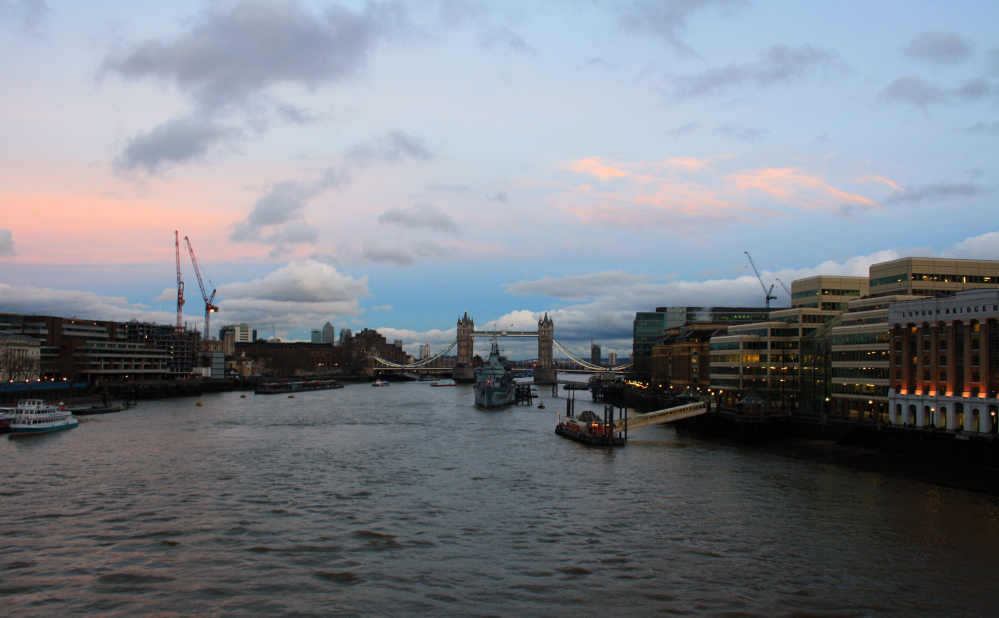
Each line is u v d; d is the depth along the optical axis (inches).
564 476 4212.6
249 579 2406.5
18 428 5920.3
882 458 4616.1
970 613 2190.0
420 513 3275.1
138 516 3152.1
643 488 3868.1
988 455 4126.5
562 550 2748.5
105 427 6599.4
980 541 2896.2
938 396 4653.1
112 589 2308.1
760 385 6924.2
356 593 2297.0
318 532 2940.5
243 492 3661.4
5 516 3129.9
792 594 2325.3
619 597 2289.6
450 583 2394.2
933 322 4736.7
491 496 3641.7
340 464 4576.8
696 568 2559.1
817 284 7175.2
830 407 6102.4
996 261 6299.2
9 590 2289.6
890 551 2758.4
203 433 6245.1
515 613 2159.2
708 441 6023.6
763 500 3587.6
